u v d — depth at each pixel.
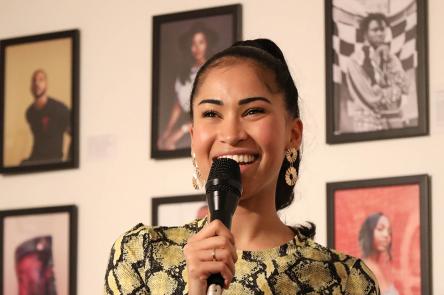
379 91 6.05
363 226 5.95
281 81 3.12
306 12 6.32
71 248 6.75
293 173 3.28
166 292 3.08
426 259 5.79
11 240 6.91
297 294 3.12
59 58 7.01
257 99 3.00
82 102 6.90
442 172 5.85
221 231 2.60
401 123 5.96
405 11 6.07
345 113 6.09
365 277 3.23
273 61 3.14
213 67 3.10
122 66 6.82
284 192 3.33
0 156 7.05
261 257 3.14
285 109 3.12
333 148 6.09
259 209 3.15
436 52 5.98
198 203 6.39
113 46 6.88
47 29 7.12
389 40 6.09
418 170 5.89
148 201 6.59
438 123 5.89
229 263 2.58
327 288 3.16
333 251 3.24
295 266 3.15
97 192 6.75
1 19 7.26
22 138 7.02
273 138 3.00
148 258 3.13
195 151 3.04
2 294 6.88
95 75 6.89
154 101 6.62
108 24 6.91
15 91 7.10
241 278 3.11
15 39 7.15
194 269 2.57
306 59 6.26
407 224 5.86
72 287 6.70
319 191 6.07
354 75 6.11
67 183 6.86
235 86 3.01
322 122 6.14
